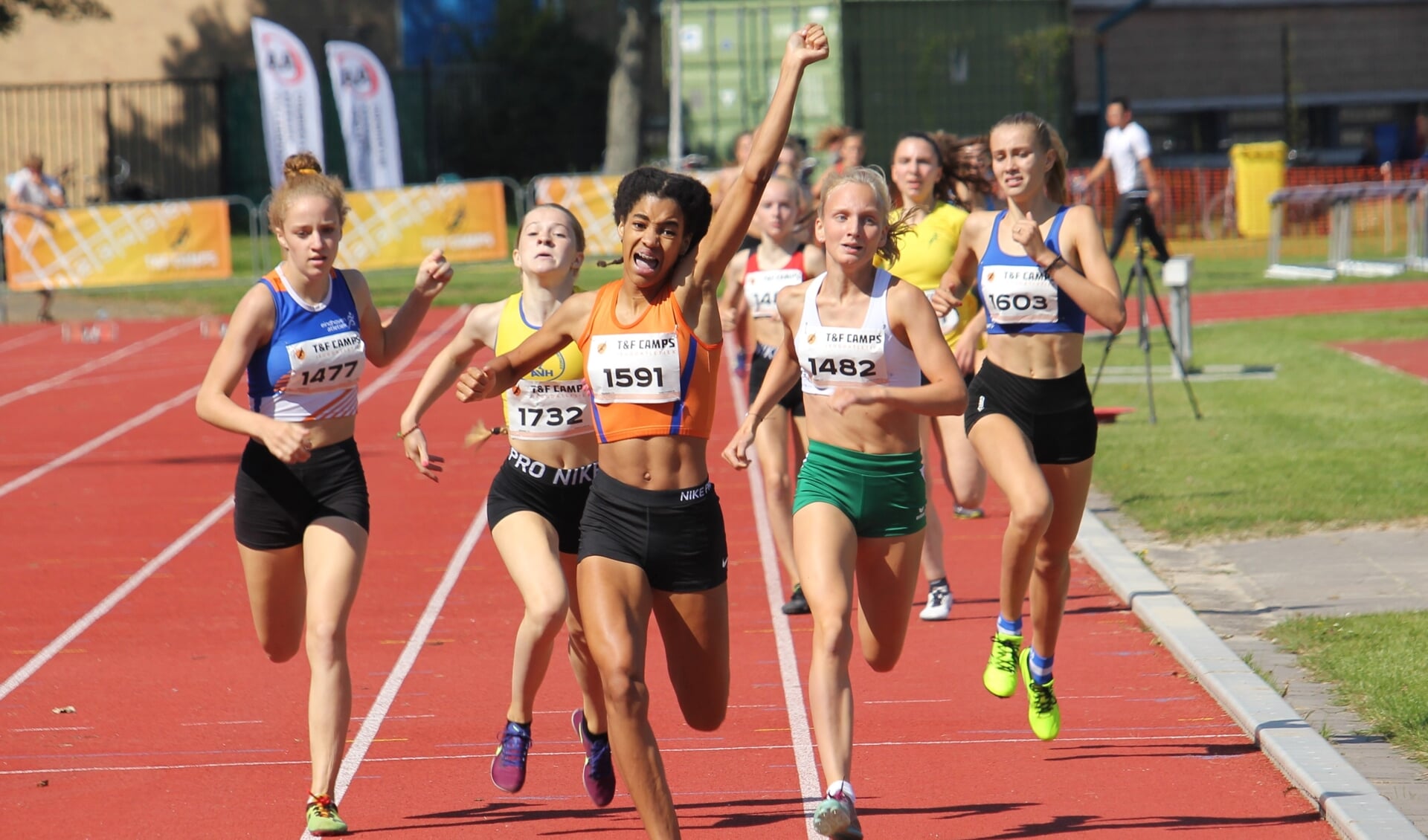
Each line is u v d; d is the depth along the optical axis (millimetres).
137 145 139125
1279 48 147375
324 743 17594
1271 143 113125
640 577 15766
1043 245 20312
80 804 19047
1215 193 114688
